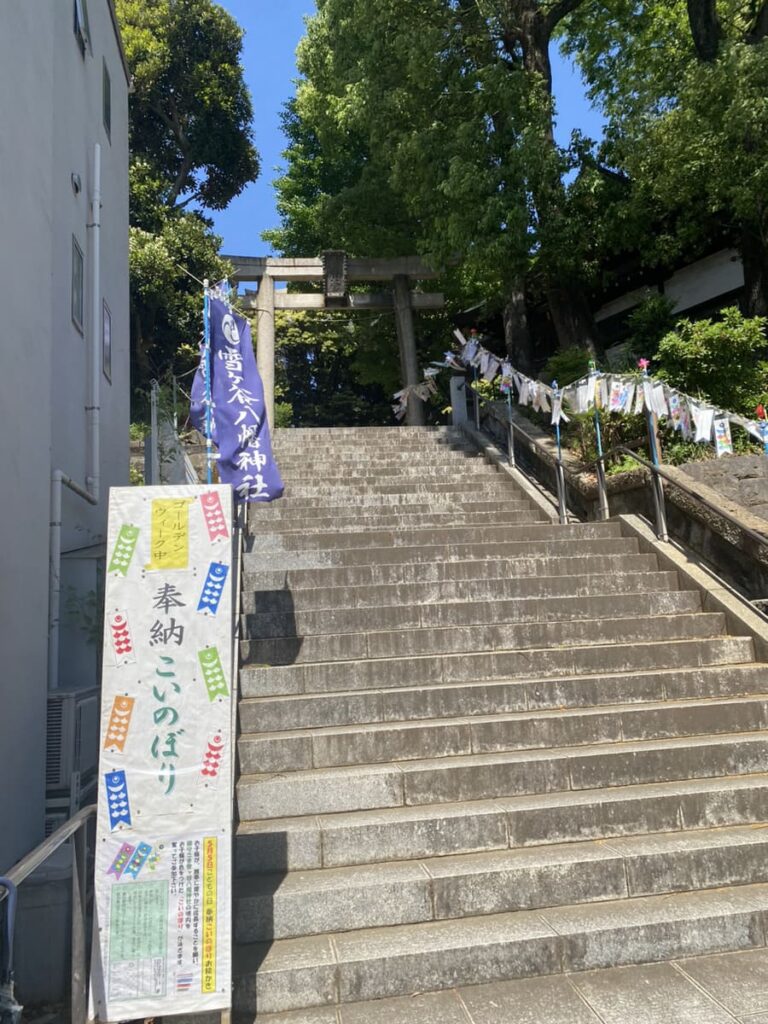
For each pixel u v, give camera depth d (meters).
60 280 6.42
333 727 4.89
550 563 6.98
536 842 4.08
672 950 3.55
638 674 5.38
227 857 3.05
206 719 3.13
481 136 11.88
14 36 4.41
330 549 7.18
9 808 3.98
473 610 6.19
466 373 15.30
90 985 2.93
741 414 9.54
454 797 4.33
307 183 21.48
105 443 7.97
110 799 3.04
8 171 4.25
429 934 3.51
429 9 12.28
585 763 4.47
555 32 15.52
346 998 3.30
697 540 7.16
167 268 16.66
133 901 2.99
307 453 11.73
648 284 15.41
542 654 5.57
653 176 11.50
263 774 4.46
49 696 4.82
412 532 7.71
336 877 3.77
